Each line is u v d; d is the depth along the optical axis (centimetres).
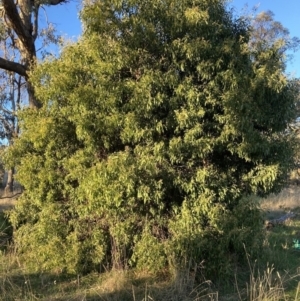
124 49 642
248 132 634
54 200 723
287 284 656
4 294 602
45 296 610
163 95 620
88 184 610
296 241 912
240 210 656
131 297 594
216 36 679
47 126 679
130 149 650
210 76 640
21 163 743
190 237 622
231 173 701
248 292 608
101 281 658
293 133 758
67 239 691
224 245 633
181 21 640
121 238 662
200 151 627
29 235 751
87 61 654
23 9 1129
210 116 652
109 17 649
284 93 704
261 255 723
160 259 628
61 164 707
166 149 630
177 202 674
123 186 595
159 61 657
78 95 628
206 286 630
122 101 642
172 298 579
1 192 2244
